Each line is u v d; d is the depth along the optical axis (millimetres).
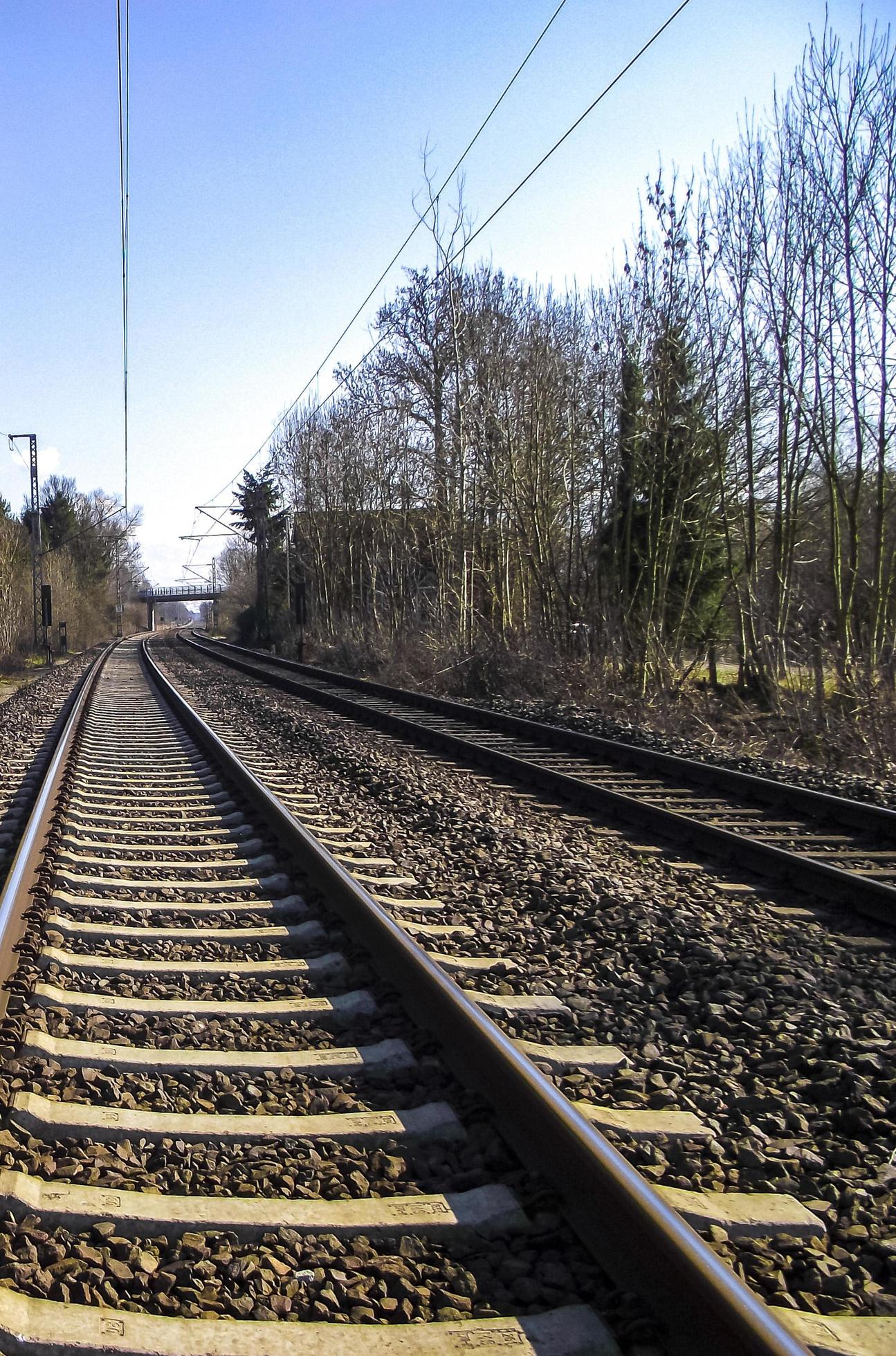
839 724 15430
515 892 6809
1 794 10469
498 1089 3617
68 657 56281
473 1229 3006
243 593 81562
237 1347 2494
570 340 27812
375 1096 3883
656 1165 3395
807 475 23078
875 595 18984
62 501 96500
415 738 14531
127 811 9211
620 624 22672
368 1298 2721
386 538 39344
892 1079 4098
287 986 5000
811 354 19188
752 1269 2881
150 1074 4066
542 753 13352
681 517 22141
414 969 4598
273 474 64500
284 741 14633
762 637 20828
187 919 6062
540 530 25672
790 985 5125
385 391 37469
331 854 6914
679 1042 4559
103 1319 2549
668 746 14047
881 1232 3102
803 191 18891
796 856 7148
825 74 18094
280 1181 3262
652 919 6164
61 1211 2996
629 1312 2594
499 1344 2527
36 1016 4434
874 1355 2537
